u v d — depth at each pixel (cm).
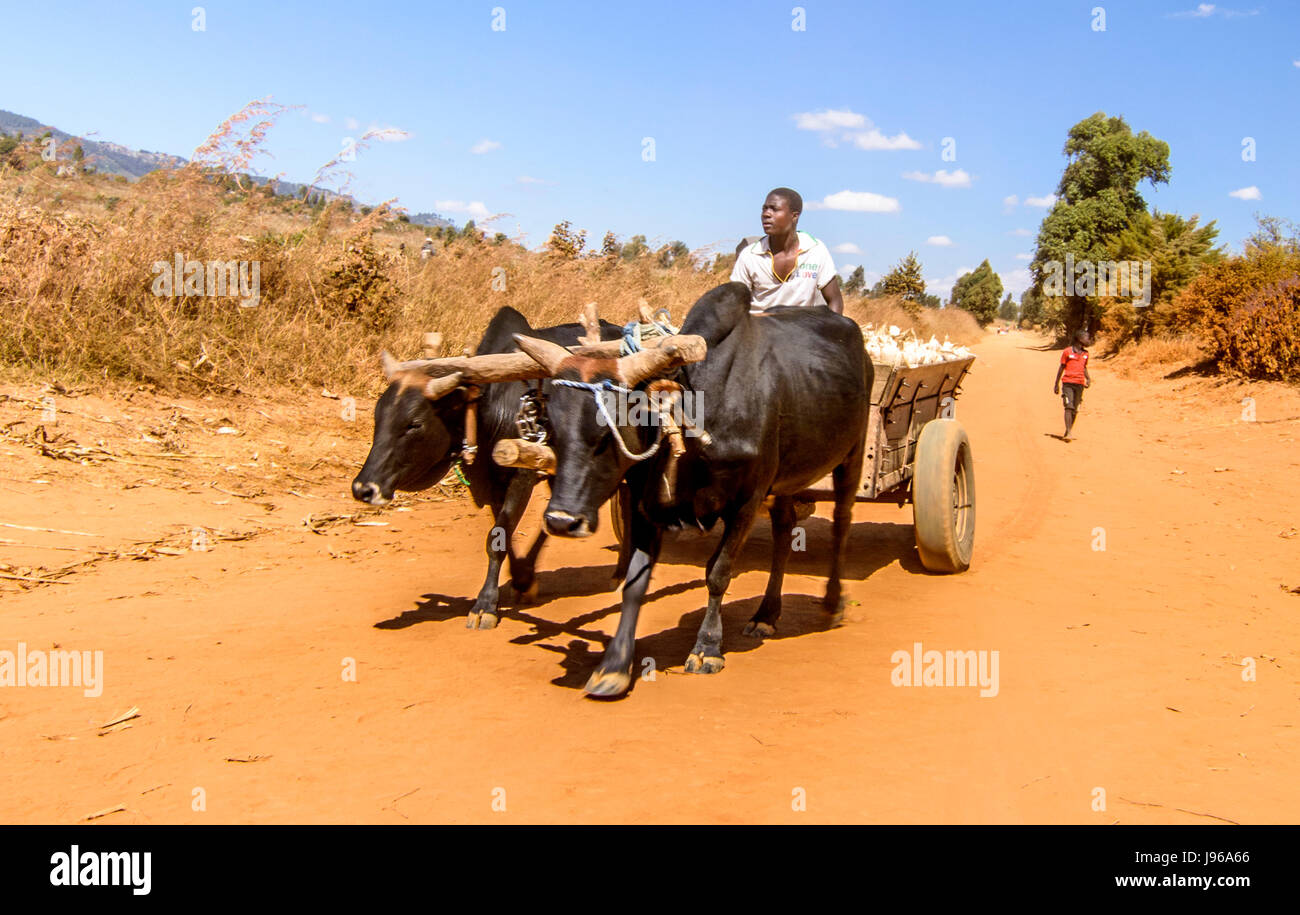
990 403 2280
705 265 1777
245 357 1184
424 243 1606
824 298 695
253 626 562
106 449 907
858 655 538
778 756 400
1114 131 6175
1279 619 614
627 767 388
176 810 347
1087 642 561
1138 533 902
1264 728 430
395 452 536
